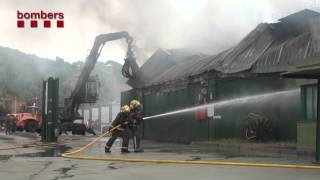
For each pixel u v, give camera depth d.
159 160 13.23
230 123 20.56
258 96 19.95
